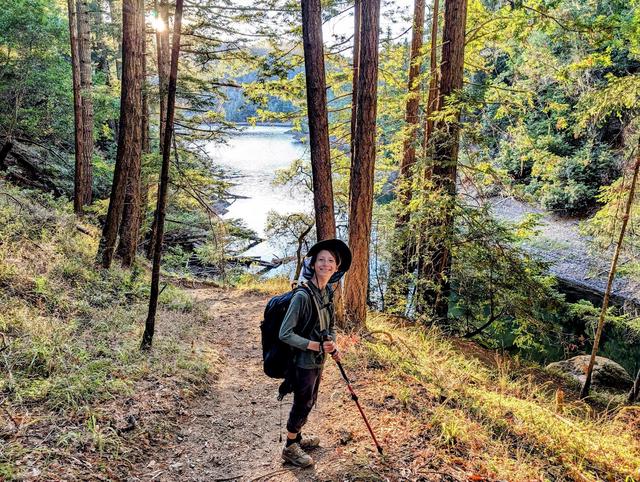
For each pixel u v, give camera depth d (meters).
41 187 16.34
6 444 3.17
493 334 12.51
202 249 16.05
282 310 3.37
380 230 13.27
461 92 9.30
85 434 3.53
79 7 15.54
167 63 13.40
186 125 14.07
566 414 5.90
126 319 6.76
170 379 5.02
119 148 9.11
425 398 4.99
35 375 4.25
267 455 3.92
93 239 11.12
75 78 13.91
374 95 7.30
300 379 3.39
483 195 10.51
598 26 9.45
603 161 18.14
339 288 7.61
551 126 17.66
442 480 3.41
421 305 10.91
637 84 6.80
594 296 16.19
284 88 12.42
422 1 12.67
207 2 12.90
